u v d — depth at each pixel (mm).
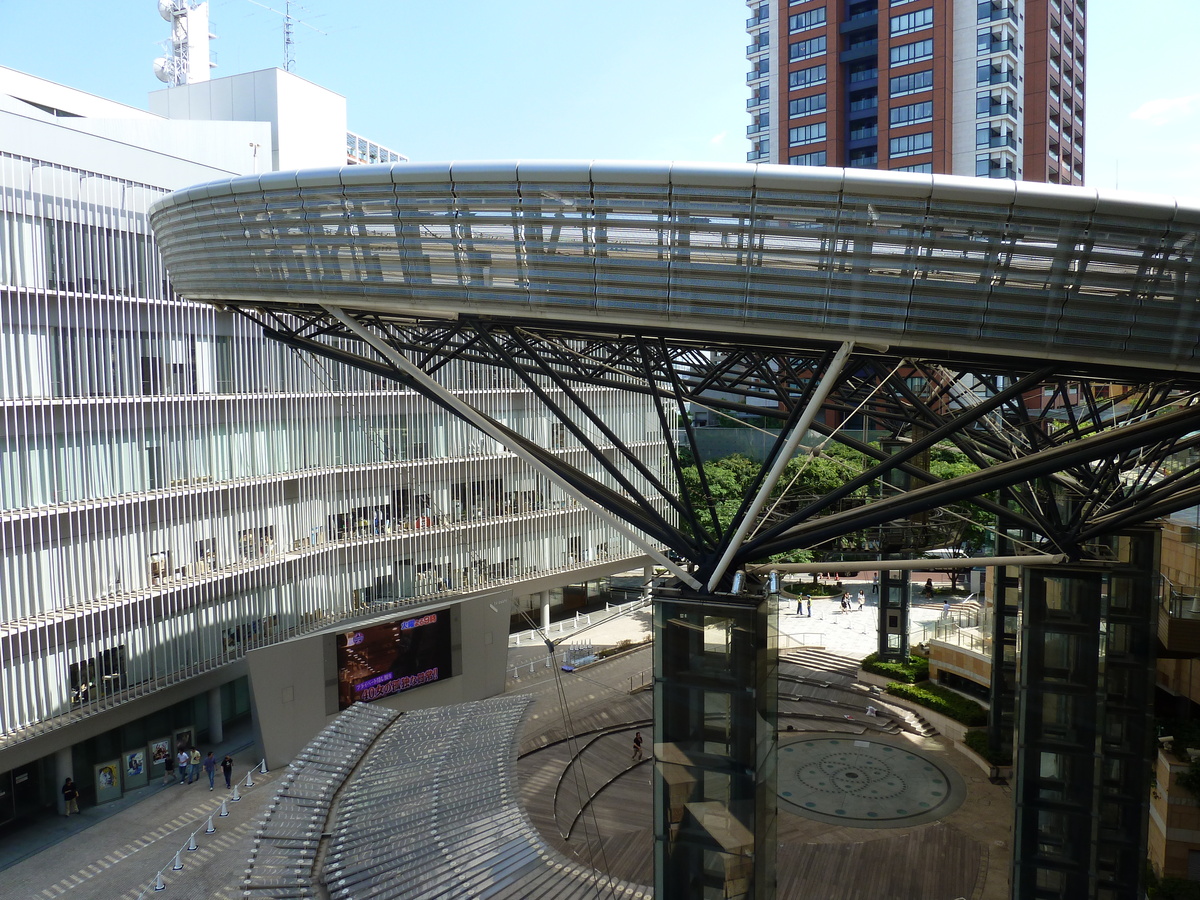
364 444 45562
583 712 42656
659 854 17562
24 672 29750
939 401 32719
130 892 26406
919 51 86375
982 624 41750
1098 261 13266
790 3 94312
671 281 14695
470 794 25062
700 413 80500
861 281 13969
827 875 27766
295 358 41969
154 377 35281
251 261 18094
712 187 13750
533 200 14836
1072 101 97500
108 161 33406
